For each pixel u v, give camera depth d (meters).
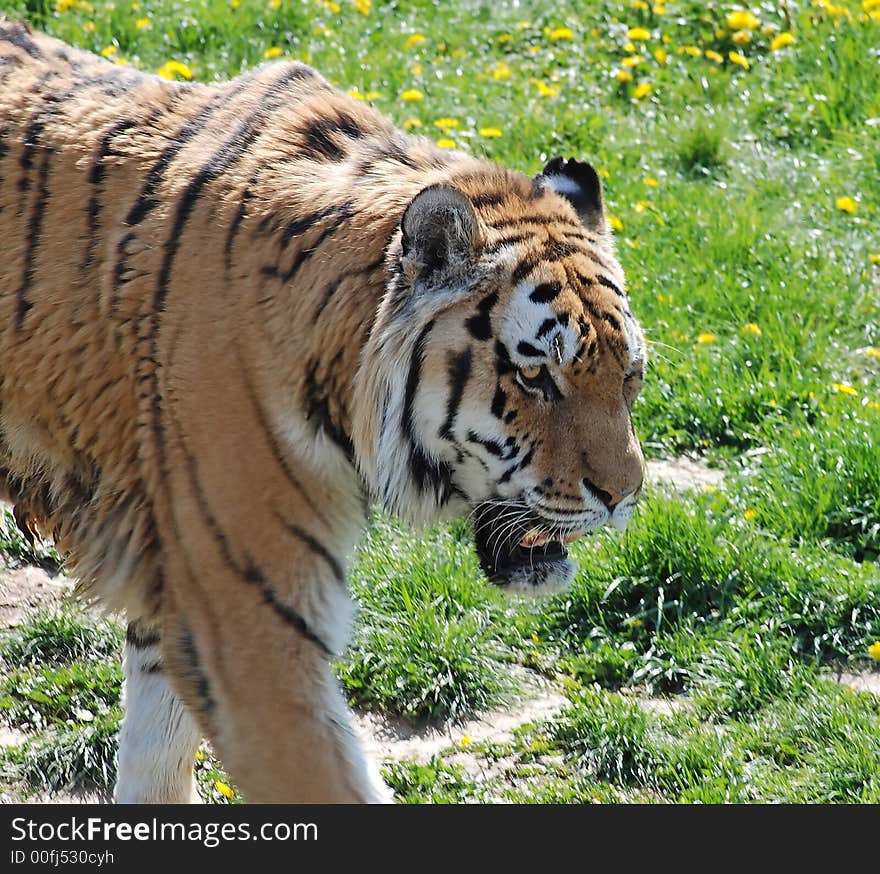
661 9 18.92
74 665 9.92
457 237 6.87
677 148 16.12
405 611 10.11
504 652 10.09
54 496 7.82
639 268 13.89
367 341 6.95
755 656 9.69
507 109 16.69
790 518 10.95
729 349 12.92
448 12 19.55
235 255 7.13
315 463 7.08
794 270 13.90
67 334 7.40
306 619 7.09
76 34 17.88
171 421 7.09
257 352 6.99
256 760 7.03
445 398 7.02
